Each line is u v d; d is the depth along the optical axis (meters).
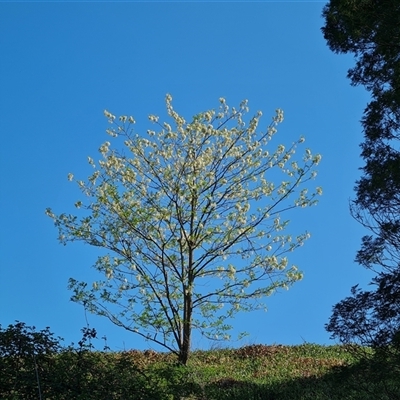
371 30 10.79
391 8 10.24
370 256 9.58
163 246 13.35
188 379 9.97
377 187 9.72
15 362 8.25
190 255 13.41
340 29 11.33
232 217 13.58
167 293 13.29
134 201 13.61
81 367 8.55
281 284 13.27
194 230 13.52
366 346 9.23
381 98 10.34
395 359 8.87
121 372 8.78
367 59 10.90
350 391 10.77
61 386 8.20
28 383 8.05
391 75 10.38
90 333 8.77
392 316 8.93
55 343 8.47
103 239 13.38
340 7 11.05
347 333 9.11
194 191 13.47
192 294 13.37
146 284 13.27
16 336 8.19
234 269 13.14
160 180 13.69
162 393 8.66
